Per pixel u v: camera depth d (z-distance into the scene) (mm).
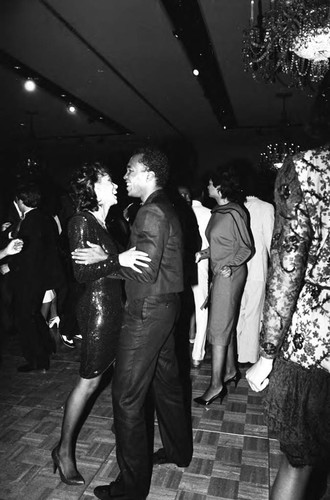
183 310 4020
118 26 4598
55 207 6078
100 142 10562
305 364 1164
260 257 3301
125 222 3396
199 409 2695
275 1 3756
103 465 2094
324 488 1822
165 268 1757
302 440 1171
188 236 3428
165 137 10477
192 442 2137
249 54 4461
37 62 5645
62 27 4605
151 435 2348
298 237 1132
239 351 3436
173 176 3826
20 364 3510
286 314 1161
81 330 1912
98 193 1977
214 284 2736
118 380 1749
